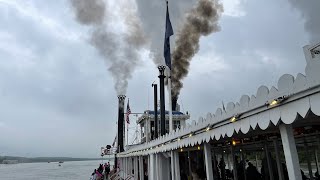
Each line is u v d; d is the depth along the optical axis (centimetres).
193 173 1145
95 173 3788
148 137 2912
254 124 468
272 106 415
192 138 810
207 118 670
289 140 412
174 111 2992
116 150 4931
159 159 1411
